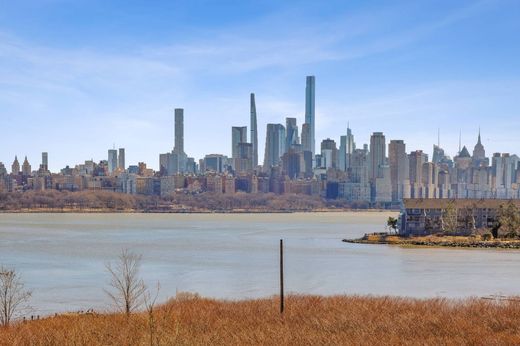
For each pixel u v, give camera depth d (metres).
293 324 39.81
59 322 44.28
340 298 56.06
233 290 82.31
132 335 32.91
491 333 34.62
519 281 90.06
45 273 99.38
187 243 179.50
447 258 126.44
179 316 42.28
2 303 62.81
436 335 35.00
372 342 32.41
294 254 140.12
